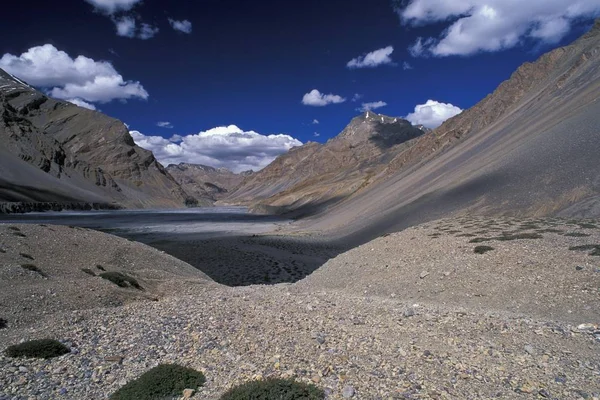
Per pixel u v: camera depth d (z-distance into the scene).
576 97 64.56
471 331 11.40
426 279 19.33
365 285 21.30
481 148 78.06
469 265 19.28
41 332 11.74
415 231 30.14
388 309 14.97
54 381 8.63
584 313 12.77
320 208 146.88
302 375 8.52
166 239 67.75
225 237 70.62
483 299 15.87
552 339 10.34
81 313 13.92
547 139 52.50
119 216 153.00
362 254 27.28
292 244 58.31
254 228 96.19
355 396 7.56
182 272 29.12
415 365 9.02
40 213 147.88
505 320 12.28
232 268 40.09
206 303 16.53
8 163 189.12
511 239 22.11
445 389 7.77
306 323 12.79
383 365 9.05
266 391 7.53
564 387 7.66
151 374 8.51
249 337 11.21
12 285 17.80
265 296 19.16
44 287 17.52
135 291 20.50
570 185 37.78
